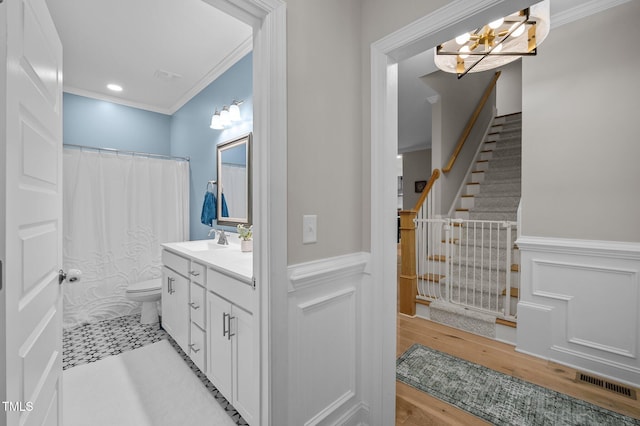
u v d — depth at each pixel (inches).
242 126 98.6
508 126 178.2
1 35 26.1
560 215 79.4
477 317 98.3
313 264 47.8
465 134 151.2
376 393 55.1
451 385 71.3
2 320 26.1
